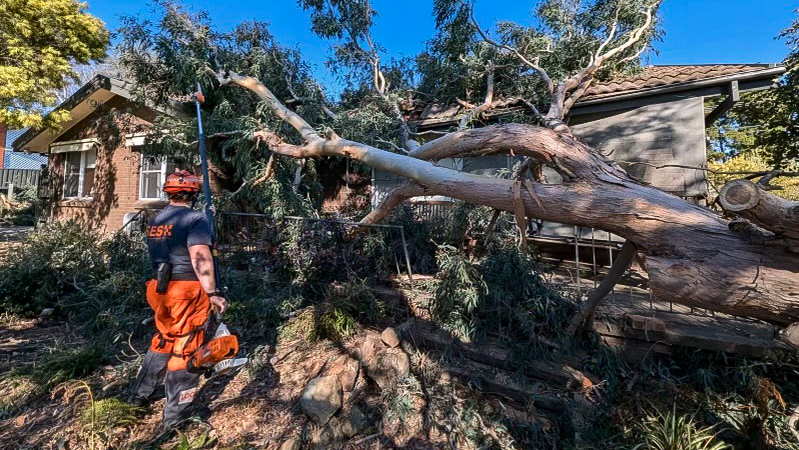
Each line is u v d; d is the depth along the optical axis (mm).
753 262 1731
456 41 6609
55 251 4645
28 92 7152
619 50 5406
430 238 4754
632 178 2402
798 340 1605
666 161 5207
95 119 8672
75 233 5891
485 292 2971
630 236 2193
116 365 2939
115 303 3777
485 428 2393
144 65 6277
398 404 2535
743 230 1796
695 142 5047
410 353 3000
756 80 4852
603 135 5660
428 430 2434
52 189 9531
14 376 2705
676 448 1975
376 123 6094
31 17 7191
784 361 2484
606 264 5191
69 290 4418
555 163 2578
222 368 2254
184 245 2240
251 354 3102
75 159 9359
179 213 2264
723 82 4832
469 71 6473
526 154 2867
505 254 3268
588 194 2328
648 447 2043
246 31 6598
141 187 8141
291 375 2881
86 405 2359
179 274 2219
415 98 8141
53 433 2170
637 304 3373
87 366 2785
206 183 3324
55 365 2717
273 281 4355
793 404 2359
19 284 4109
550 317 2926
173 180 2324
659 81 5344
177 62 5883
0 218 13055
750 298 1713
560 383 2617
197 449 2094
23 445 2088
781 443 2148
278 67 6715
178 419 2240
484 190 2818
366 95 7328
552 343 2875
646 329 2803
